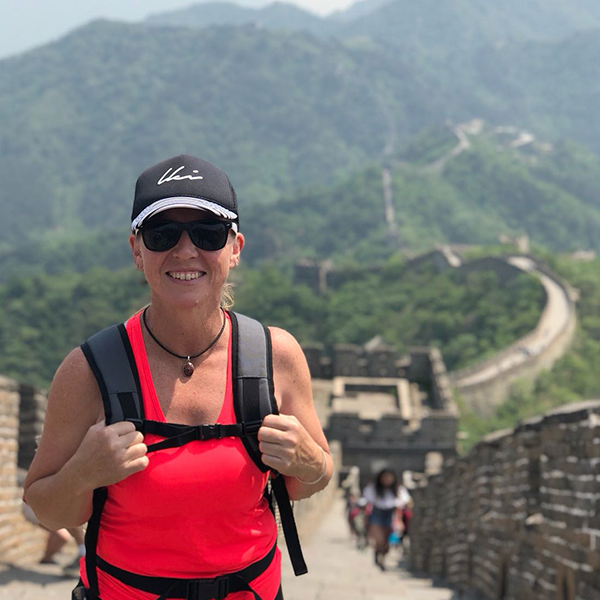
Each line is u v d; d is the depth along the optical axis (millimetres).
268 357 2768
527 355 116500
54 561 10125
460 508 12836
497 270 154375
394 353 49531
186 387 2666
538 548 8273
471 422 103062
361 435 42594
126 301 173250
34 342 171125
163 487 2545
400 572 16875
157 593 2615
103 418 2682
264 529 2756
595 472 6676
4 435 9789
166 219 2641
